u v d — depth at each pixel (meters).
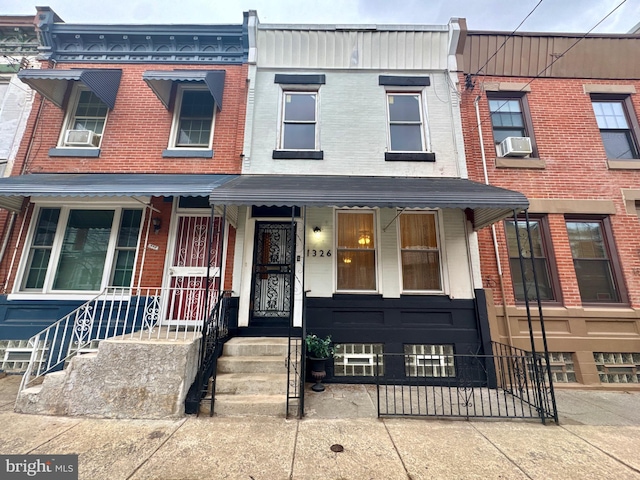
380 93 6.93
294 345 5.12
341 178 6.10
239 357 5.00
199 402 4.12
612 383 5.59
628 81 7.05
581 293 6.10
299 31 7.00
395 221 6.28
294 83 6.94
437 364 5.77
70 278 6.02
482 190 4.78
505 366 5.64
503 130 6.92
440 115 6.80
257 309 6.06
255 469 2.94
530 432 3.79
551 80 7.04
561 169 6.51
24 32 7.02
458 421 4.08
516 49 7.00
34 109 6.68
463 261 6.08
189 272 6.09
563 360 5.74
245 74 6.94
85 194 4.77
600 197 6.39
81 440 3.42
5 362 5.60
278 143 6.68
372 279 6.16
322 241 6.16
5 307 5.75
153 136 6.65
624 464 3.10
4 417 3.95
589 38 6.97
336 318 5.89
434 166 6.52
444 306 5.89
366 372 5.77
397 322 5.85
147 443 3.37
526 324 5.85
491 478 2.85
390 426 3.88
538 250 6.30
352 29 7.00
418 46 7.04
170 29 6.96
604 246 6.32
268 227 6.41
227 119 6.80
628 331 5.83
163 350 4.21
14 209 6.00
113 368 4.15
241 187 4.60
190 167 6.49
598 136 6.71
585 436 3.70
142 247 6.12
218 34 7.01
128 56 7.07
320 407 4.46
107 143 6.55
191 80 6.19
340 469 2.96
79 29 6.91
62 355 5.59
